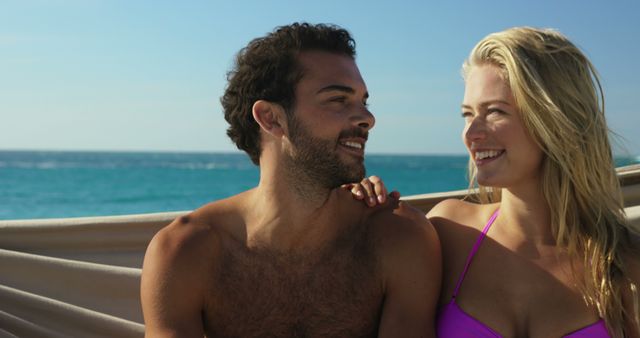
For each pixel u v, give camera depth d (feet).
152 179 159.94
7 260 10.47
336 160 7.49
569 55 7.38
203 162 329.72
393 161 377.71
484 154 7.60
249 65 7.86
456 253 8.14
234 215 8.00
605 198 7.57
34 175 172.35
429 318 7.73
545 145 7.45
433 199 10.17
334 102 7.51
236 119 8.06
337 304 7.68
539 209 7.77
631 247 7.55
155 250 7.88
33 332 10.25
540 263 7.64
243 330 7.77
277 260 7.72
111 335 9.96
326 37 7.75
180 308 7.67
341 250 7.80
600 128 7.50
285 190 7.61
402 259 7.74
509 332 7.41
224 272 7.79
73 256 10.59
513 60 7.30
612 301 7.23
